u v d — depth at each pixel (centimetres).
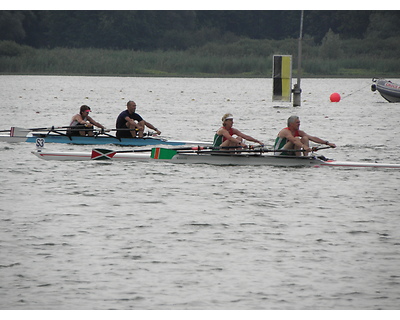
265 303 3170
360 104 17262
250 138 6794
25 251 3834
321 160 6675
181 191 5475
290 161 6644
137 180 5916
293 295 3256
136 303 3162
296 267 3606
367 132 10069
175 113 13825
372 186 5725
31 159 6994
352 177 6128
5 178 5941
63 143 8250
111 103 17012
